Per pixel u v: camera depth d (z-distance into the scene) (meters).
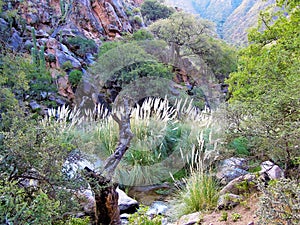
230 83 5.03
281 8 4.73
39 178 1.44
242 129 2.05
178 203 2.74
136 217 2.03
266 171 2.28
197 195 2.48
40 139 1.52
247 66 4.62
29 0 10.32
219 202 2.28
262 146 2.04
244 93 3.63
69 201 1.47
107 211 2.19
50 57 8.03
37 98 5.95
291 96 1.93
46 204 1.14
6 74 2.91
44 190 1.43
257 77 3.26
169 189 3.39
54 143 1.53
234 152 2.61
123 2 17.41
